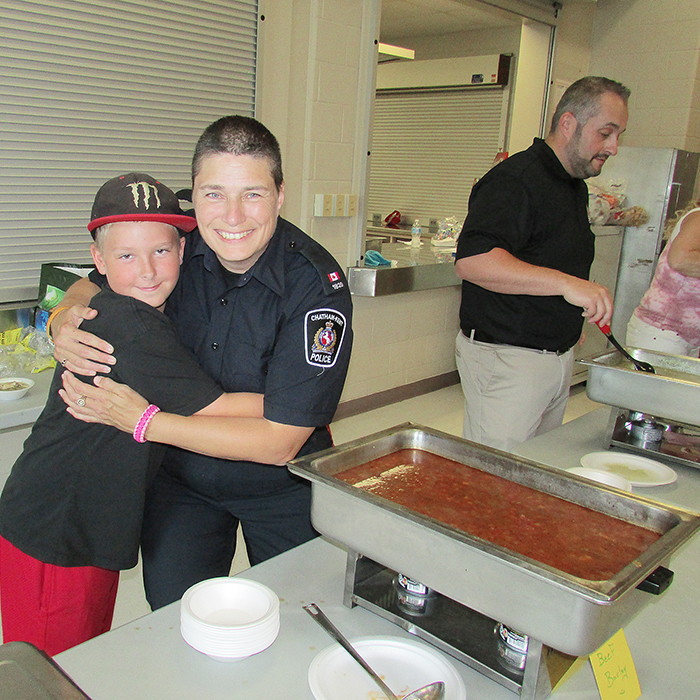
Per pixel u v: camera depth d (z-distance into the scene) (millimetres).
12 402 1979
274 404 1232
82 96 2557
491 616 868
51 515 1296
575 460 1766
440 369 4719
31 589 1348
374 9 3500
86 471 1279
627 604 848
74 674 880
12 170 2445
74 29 2473
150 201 1224
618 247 4523
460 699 841
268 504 1532
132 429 1171
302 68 3311
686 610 1134
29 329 2424
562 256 2240
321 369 1239
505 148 5773
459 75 5836
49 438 1294
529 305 2199
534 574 798
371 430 3883
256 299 1327
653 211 4457
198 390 1219
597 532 1040
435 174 6305
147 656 923
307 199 3480
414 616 1020
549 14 4777
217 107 3012
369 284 3680
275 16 3117
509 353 2248
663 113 5004
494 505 1110
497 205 2086
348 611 1052
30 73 2402
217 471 1474
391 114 6516
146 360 1177
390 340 4242
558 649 814
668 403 1714
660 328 2629
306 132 3404
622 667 921
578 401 4660
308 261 1300
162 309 1419
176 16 2746
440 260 4246
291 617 1022
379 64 6453
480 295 2275
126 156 2748
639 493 1579
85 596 1380
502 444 2295
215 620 951
